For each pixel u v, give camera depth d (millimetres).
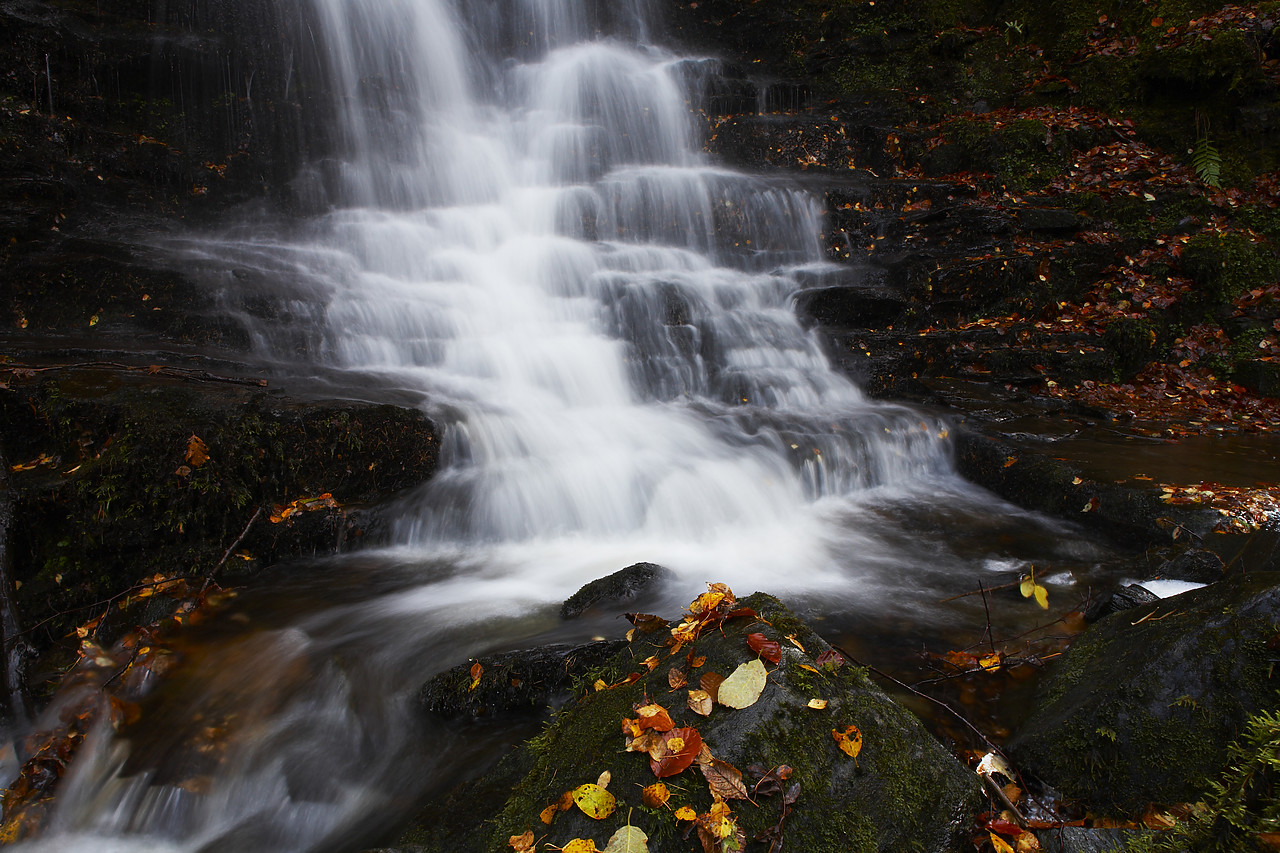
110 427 5012
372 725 3619
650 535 6062
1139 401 8633
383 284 9070
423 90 13852
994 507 6594
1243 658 2797
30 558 4645
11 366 5754
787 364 8867
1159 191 10844
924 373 8953
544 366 8008
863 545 5793
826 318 9758
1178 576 4742
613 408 7922
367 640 4227
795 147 13070
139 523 4816
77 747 3537
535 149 12812
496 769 2955
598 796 2320
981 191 11375
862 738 2447
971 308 9664
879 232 11133
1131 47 12625
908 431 7461
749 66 15484
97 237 8477
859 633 4266
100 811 3312
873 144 12906
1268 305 9516
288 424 5352
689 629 2949
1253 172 10922
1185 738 2750
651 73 14047
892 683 3697
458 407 6703
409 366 8086
